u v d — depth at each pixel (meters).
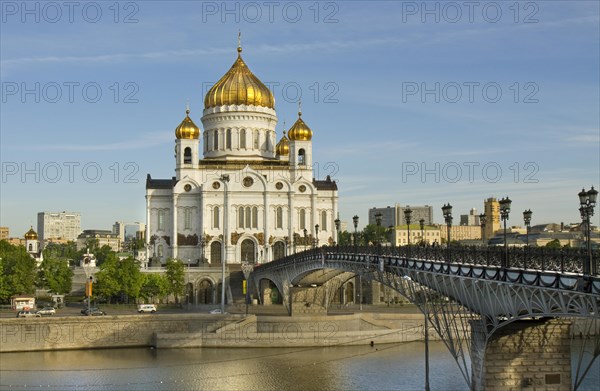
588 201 44.59
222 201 188.12
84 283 178.00
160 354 113.94
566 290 44.69
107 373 98.31
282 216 190.75
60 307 150.38
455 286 62.97
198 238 188.25
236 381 93.69
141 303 161.38
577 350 106.00
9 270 155.50
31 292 157.25
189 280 172.50
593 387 85.94
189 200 189.00
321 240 195.12
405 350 116.94
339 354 113.31
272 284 164.38
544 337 60.78
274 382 92.81
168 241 189.88
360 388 88.69
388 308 150.88
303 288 128.25
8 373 97.94
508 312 54.53
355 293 171.25
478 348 61.50
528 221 54.31
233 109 198.38
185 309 151.62
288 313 131.12
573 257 46.00
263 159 198.75
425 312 72.56
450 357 109.69
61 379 94.44
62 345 118.50
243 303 160.62
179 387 90.31
